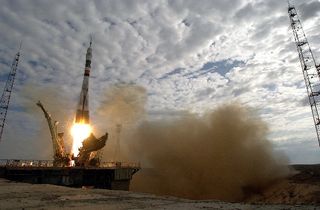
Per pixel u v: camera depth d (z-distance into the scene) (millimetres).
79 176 46469
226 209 15359
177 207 15844
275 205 17234
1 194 20203
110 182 50969
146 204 17094
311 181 50969
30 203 16250
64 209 14391
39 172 42750
